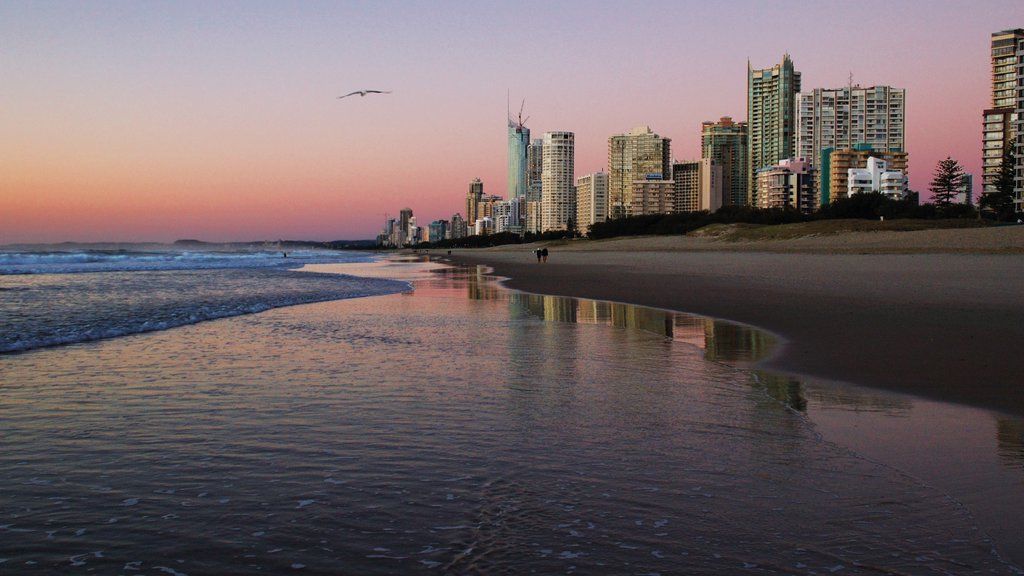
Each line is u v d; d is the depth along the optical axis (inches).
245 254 4835.1
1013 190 4485.7
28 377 388.5
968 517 179.6
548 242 7086.6
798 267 1569.9
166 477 215.8
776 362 435.5
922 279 1080.2
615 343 535.8
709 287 1133.7
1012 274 1152.8
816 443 251.3
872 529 172.6
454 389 354.3
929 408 303.6
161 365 430.3
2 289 1166.3
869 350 462.6
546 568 152.5
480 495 198.1
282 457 236.4
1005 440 251.8
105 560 157.6
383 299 1018.7
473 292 1168.2
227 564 155.6
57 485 208.5
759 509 186.2
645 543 165.2
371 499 195.3
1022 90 4490.7
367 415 297.3
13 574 150.3
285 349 503.2
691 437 260.5
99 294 1066.1
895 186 6628.9
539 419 289.6
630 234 5920.3
